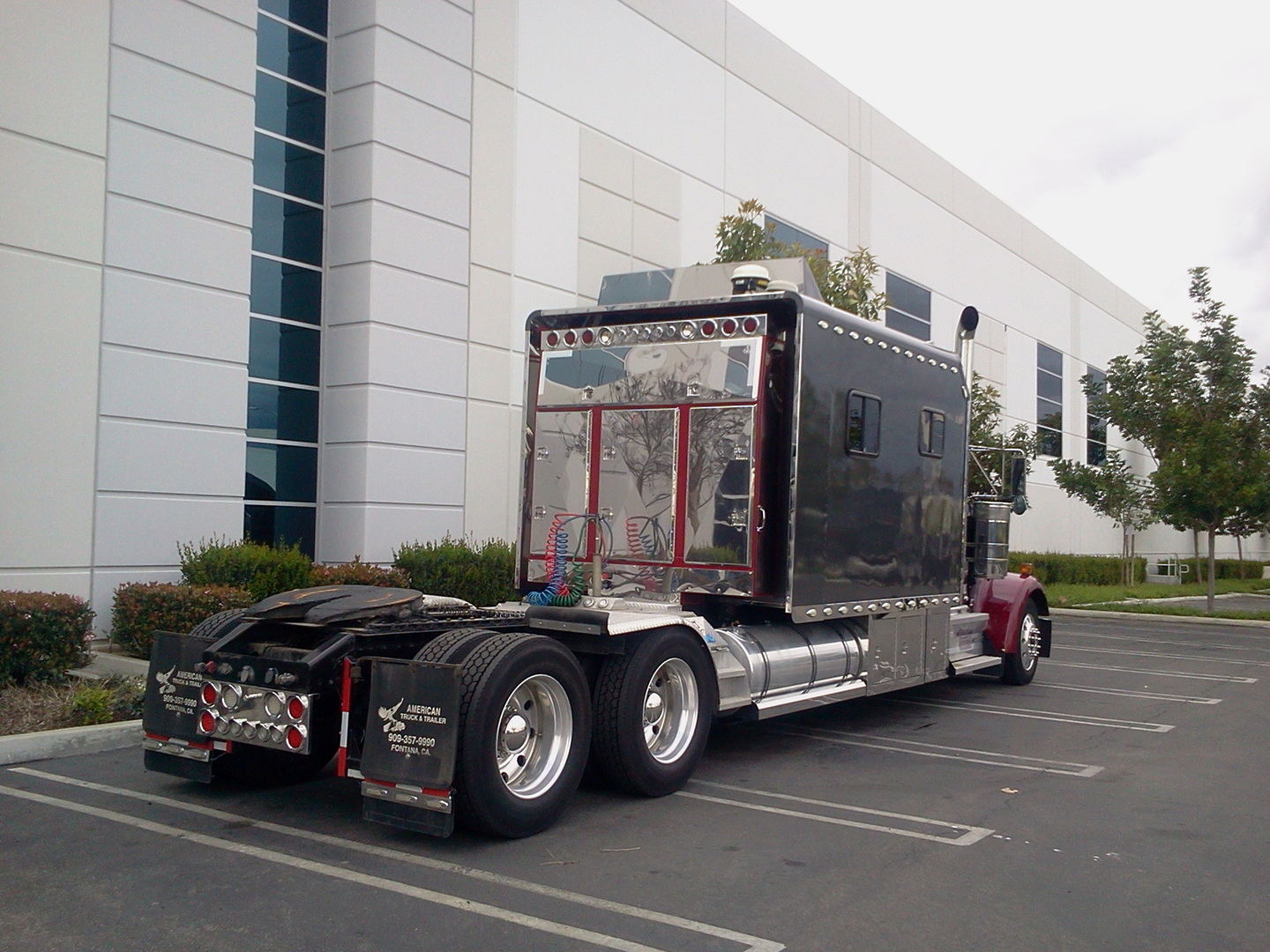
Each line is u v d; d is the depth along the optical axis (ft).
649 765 21.79
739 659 24.79
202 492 40.73
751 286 26.81
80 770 23.79
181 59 40.09
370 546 46.21
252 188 43.09
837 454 26.81
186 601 33.58
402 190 47.62
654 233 61.72
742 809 21.59
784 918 15.61
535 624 21.76
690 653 22.93
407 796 17.78
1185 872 18.17
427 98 48.78
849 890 16.85
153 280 39.17
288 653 20.03
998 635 38.17
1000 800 22.80
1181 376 82.94
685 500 26.08
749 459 25.26
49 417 36.22
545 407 28.35
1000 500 37.91
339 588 21.72
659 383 26.68
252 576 37.99
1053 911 16.14
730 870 17.71
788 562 25.14
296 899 15.93
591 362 27.76
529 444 28.60
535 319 28.91
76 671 32.99
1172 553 150.92
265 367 46.01
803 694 26.91
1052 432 115.34
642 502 26.68
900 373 29.94
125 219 38.40
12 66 35.29
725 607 26.58
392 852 18.21
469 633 19.24
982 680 41.52
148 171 39.06
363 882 16.70
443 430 49.29
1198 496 74.23
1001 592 38.86
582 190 56.90
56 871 17.03
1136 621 74.69
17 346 35.40
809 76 76.07
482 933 14.78
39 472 35.96
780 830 20.10
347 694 18.99
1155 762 26.89
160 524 39.37
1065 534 117.50
